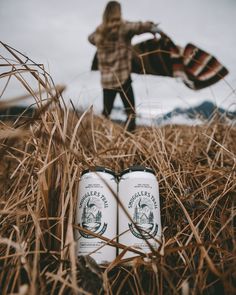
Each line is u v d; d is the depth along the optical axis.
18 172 1.32
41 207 0.99
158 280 0.86
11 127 1.03
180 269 0.92
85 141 1.79
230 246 1.02
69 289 0.80
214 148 1.67
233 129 1.89
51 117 1.05
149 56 2.69
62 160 1.03
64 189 0.96
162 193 1.25
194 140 1.72
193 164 1.46
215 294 0.85
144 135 1.86
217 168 1.45
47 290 0.80
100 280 0.80
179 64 2.56
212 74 2.40
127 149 1.64
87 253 0.91
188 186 1.32
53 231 0.96
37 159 1.06
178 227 1.11
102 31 2.88
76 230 0.97
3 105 0.69
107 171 1.03
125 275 0.90
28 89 0.98
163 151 1.47
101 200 0.97
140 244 0.93
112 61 2.88
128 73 2.85
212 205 1.09
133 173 1.02
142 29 2.71
